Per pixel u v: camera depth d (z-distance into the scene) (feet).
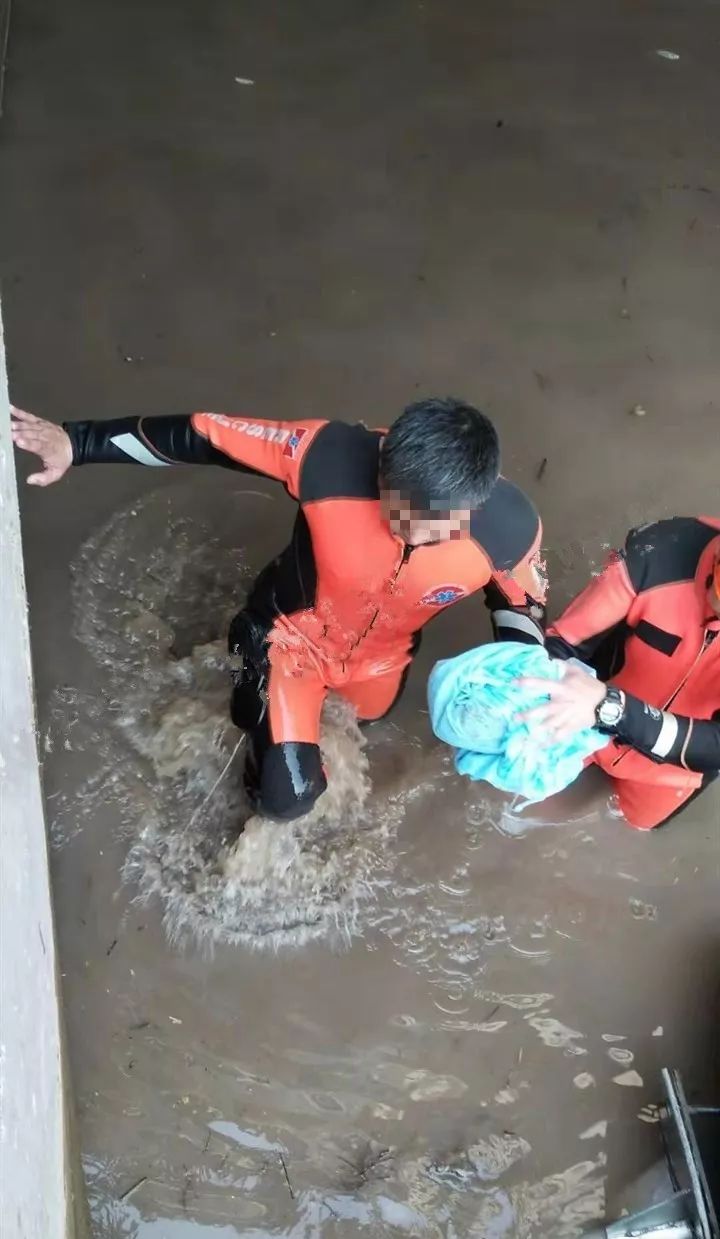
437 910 8.07
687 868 8.40
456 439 5.82
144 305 10.36
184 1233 6.81
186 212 10.94
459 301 10.85
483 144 11.87
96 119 11.30
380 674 7.89
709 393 10.66
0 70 11.20
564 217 11.51
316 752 7.59
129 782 8.28
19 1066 3.90
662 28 13.07
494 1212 7.04
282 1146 7.13
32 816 4.70
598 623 7.21
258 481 9.64
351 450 6.52
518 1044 7.63
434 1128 7.27
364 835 8.30
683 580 6.89
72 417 9.69
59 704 8.46
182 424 6.76
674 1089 7.05
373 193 11.37
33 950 4.47
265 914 7.94
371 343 10.48
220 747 8.30
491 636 9.19
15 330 10.04
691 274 11.35
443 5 12.80
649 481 10.09
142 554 9.20
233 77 11.84
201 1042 7.43
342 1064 7.44
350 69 12.13
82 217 10.74
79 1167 6.61
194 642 8.89
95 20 11.90
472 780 8.55
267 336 10.38
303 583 7.18
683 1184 6.98
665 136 12.23
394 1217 6.97
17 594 4.66
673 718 6.70
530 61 12.54
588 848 8.40
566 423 10.30
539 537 6.81
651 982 7.93
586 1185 7.18
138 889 7.93
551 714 6.32
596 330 10.87
